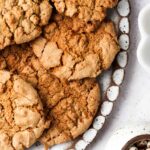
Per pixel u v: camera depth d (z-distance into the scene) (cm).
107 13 48
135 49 50
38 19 46
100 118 50
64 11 47
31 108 48
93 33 48
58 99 49
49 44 48
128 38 49
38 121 48
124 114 50
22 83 48
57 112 49
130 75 50
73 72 48
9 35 46
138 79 50
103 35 48
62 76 48
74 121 49
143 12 39
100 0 47
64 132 49
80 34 48
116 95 49
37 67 48
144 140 47
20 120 48
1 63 48
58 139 49
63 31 48
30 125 48
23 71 48
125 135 48
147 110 50
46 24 47
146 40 39
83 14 47
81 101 49
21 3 46
